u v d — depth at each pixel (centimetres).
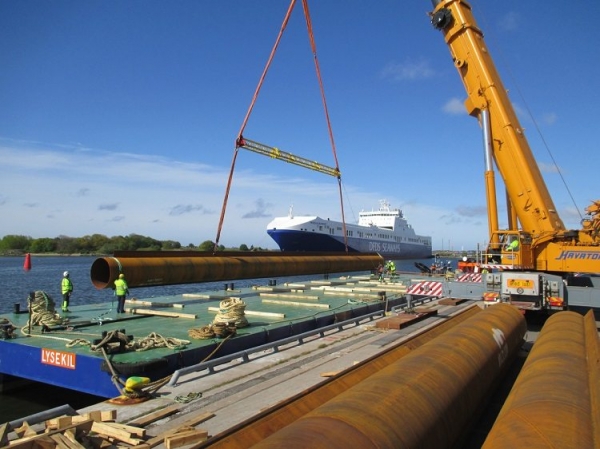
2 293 3394
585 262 1267
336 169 2130
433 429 429
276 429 419
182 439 517
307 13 1666
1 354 941
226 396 698
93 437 502
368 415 388
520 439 368
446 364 568
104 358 812
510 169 1373
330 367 864
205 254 1563
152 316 1296
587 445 356
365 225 8712
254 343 1085
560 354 609
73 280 4678
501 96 1395
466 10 1460
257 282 4441
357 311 1547
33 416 546
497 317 913
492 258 1402
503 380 812
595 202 1324
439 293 1420
